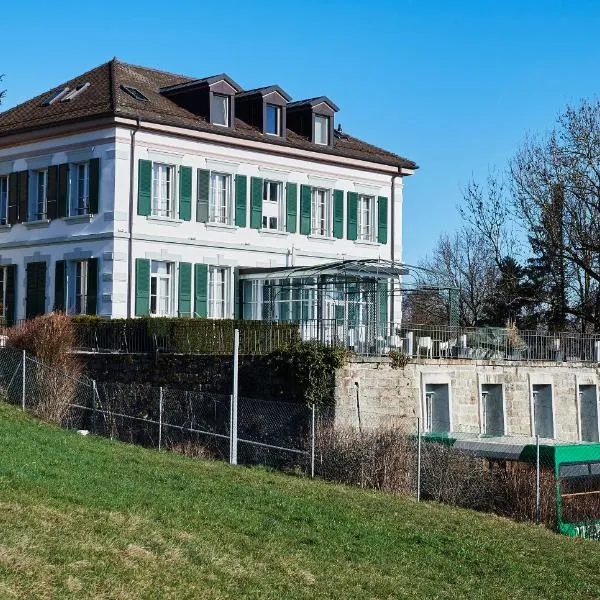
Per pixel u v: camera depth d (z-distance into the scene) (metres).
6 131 39.28
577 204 45.50
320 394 26.92
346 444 24.66
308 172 41.78
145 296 36.78
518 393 33.69
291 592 13.89
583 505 24.33
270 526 17.47
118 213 36.25
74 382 28.61
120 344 31.94
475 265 64.06
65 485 17.16
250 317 38.72
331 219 42.50
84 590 11.95
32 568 12.16
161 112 37.62
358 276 33.69
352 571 15.80
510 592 16.55
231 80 39.41
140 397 29.30
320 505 20.14
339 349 27.30
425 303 54.94
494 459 25.30
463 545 19.00
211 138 38.50
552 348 35.75
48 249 38.28
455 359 31.11
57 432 24.61
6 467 17.94
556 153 45.97
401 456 24.31
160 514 16.42
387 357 28.69
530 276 49.22
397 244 44.78
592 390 37.00
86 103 37.84
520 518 23.64
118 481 18.75
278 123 41.19
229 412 27.86
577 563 19.23
